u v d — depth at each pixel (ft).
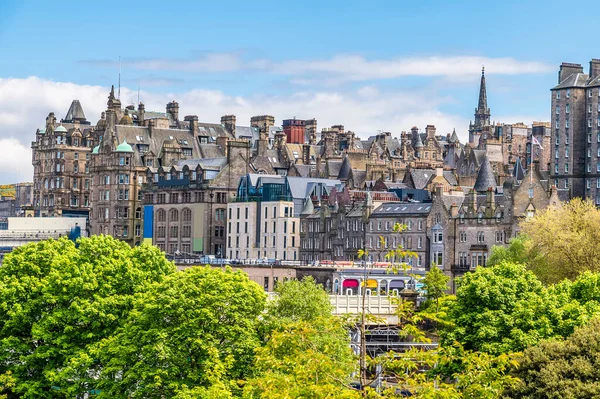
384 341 584.81
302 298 559.38
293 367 342.23
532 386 415.23
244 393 342.85
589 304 515.50
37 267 528.63
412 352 332.60
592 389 399.65
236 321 472.44
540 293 521.65
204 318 464.24
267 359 340.80
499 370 368.07
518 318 495.82
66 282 507.71
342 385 337.52
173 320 471.21
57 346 499.10
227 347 469.57
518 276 526.98
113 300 502.38
